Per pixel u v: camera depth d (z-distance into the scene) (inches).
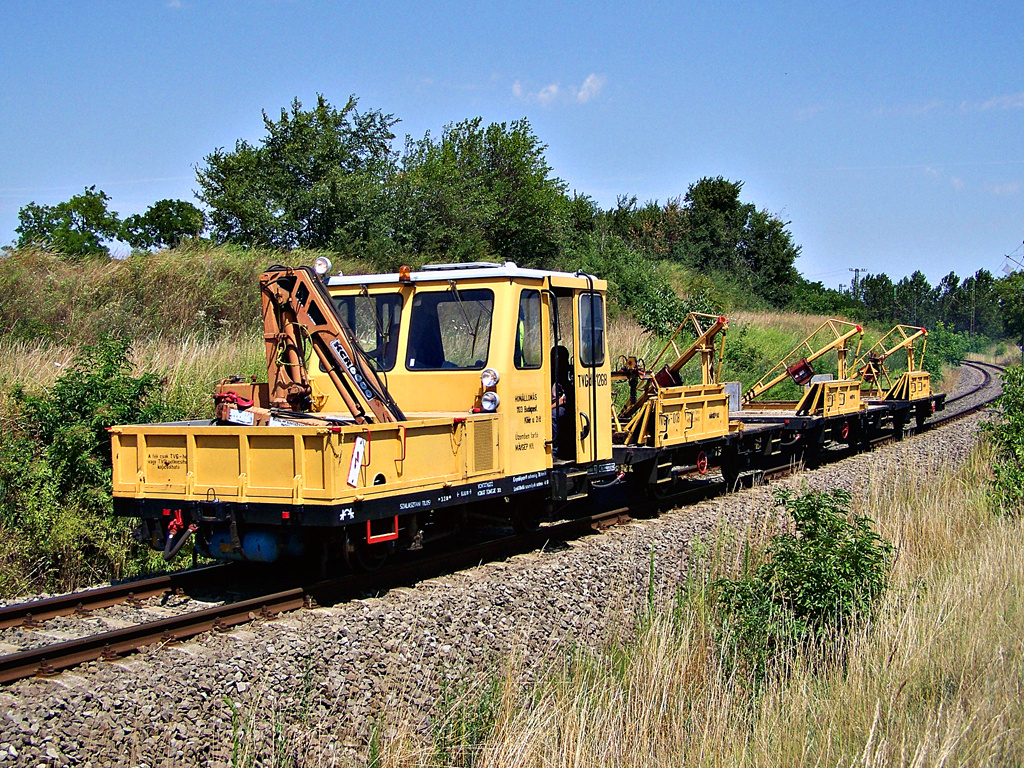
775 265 2133.4
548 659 266.4
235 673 223.3
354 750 205.8
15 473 357.4
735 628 297.6
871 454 688.4
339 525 268.4
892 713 220.1
